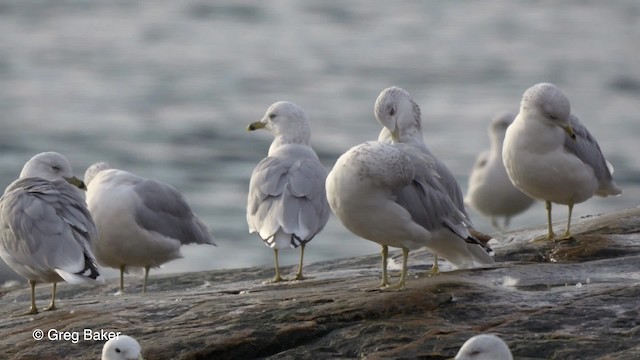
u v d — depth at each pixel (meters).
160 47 61.66
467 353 9.32
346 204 11.78
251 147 37.94
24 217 13.14
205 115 43.38
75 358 11.20
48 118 42.72
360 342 10.89
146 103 45.97
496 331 10.86
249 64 56.06
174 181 33.66
